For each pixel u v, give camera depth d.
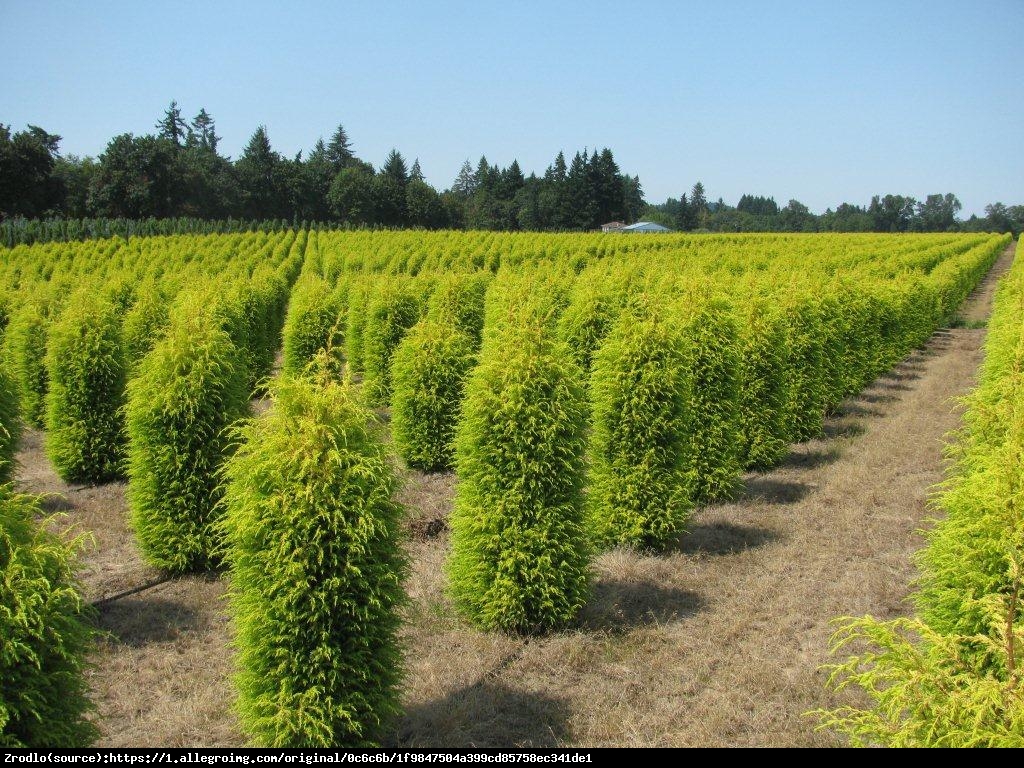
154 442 8.15
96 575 8.23
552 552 6.87
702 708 5.82
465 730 5.54
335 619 5.06
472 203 134.12
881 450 12.99
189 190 82.12
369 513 5.07
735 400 10.59
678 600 7.66
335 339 19.89
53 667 4.15
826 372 15.23
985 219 133.75
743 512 10.17
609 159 120.69
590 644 6.77
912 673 3.72
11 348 14.86
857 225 133.12
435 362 11.95
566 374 7.25
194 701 5.84
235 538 5.13
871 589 7.83
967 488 4.90
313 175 95.62
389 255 40.06
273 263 36.31
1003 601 4.12
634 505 8.74
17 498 4.39
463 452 7.28
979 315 33.25
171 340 8.38
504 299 16.08
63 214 78.50
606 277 17.30
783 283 16.38
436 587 7.79
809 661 6.50
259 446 5.20
